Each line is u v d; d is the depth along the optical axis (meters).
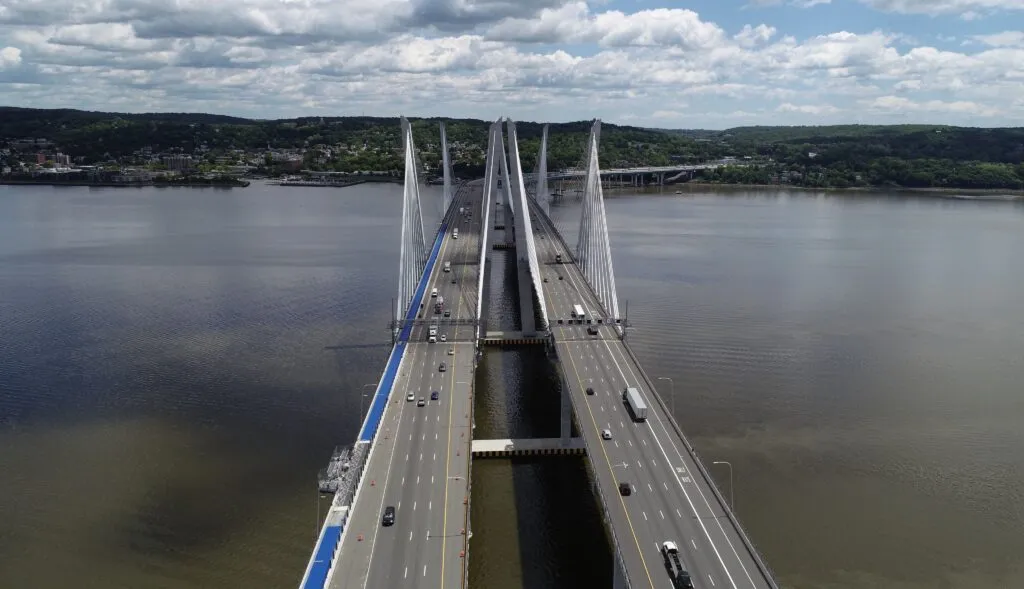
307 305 185.00
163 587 80.88
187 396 126.56
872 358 147.38
